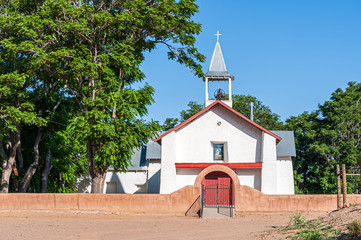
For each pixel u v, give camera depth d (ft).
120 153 89.35
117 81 92.48
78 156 135.85
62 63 92.02
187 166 104.73
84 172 138.51
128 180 125.70
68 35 92.63
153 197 88.02
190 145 108.17
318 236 44.09
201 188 91.81
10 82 88.33
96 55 92.94
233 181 89.15
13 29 88.74
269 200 87.51
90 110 90.89
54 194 88.33
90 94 96.63
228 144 107.55
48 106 109.29
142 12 96.68
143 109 92.07
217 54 126.00
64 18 90.02
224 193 102.06
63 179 129.49
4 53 93.35
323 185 146.51
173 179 104.32
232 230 61.46
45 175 116.16
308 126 161.99
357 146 158.92
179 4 98.68
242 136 107.65
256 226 65.62
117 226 68.54
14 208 88.02
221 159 108.68
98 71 90.94
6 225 68.49
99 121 84.84
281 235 50.21
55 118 108.68
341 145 154.20
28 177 106.42
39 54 85.56
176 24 96.89
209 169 89.20
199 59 105.70
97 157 88.12
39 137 108.88
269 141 104.63
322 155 153.58
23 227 66.23
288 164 117.19
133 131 89.86
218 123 108.47
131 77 100.58
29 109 95.76
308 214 81.51
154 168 124.77
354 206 62.08
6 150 109.81
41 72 93.66
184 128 109.09
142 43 101.71
